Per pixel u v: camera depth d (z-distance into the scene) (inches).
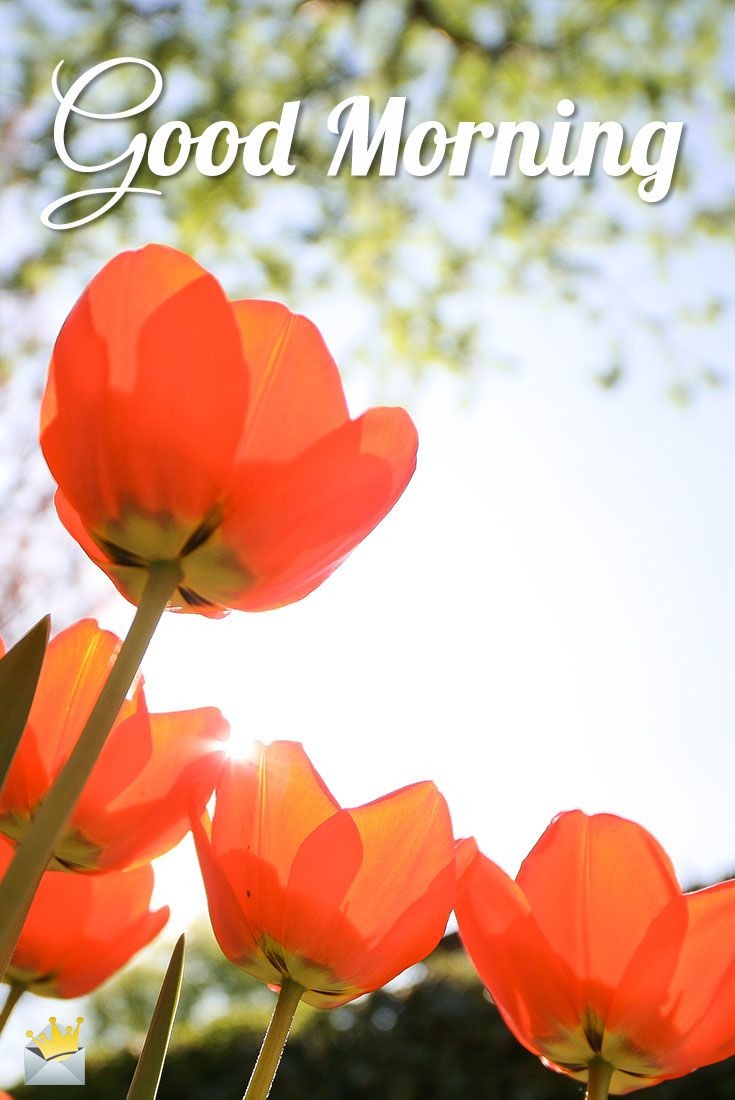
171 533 17.6
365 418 17.8
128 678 16.9
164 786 19.6
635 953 19.6
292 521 17.6
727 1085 88.7
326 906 19.1
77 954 21.3
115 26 188.5
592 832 19.9
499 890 20.1
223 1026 133.6
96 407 17.5
